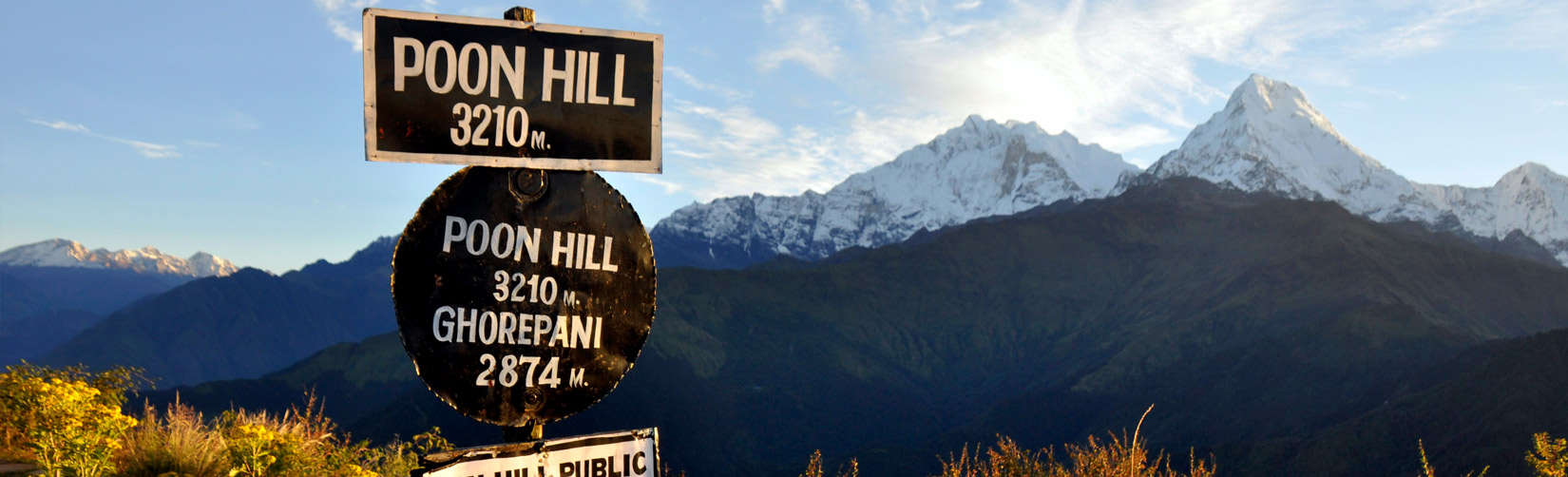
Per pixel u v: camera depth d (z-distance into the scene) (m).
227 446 5.94
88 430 5.29
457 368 2.79
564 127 2.91
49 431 5.02
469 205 2.83
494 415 2.84
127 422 6.00
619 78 2.98
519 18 2.89
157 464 5.61
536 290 2.89
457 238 2.81
